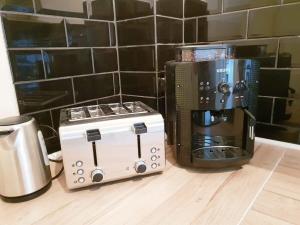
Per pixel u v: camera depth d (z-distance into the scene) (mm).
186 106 622
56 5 731
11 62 657
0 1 617
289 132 780
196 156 657
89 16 826
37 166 574
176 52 670
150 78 867
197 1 886
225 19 833
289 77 743
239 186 596
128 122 598
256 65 627
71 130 553
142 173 627
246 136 674
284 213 500
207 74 587
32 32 689
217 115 682
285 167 676
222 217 493
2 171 542
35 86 717
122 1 876
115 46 940
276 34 741
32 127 567
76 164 566
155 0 783
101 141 571
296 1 688
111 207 538
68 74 796
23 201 566
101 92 915
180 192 582
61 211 530
